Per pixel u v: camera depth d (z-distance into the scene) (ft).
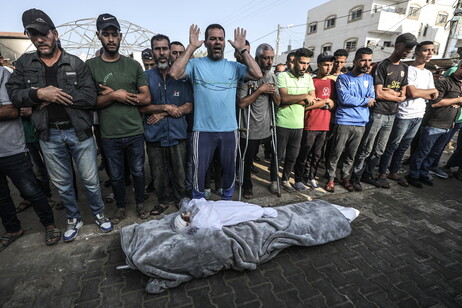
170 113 8.73
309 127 11.36
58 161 7.64
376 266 7.39
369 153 12.07
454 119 11.90
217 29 7.99
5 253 7.64
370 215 10.16
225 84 8.46
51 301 6.03
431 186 13.19
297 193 11.94
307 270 7.16
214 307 5.95
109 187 12.51
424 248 8.26
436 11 67.15
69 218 8.43
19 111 7.16
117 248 7.89
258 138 10.31
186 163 10.87
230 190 9.89
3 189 7.65
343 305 6.10
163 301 6.10
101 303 6.00
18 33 41.34
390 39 68.69
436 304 6.21
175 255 6.47
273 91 9.70
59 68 7.00
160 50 8.32
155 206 10.06
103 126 8.14
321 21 77.56
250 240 7.25
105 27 7.21
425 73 11.70
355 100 10.60
